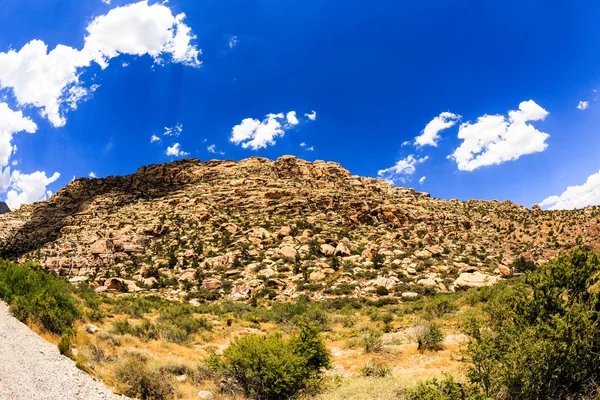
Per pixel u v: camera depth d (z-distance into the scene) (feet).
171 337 76.38
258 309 134.51
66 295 64.90
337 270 191.93
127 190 407.44
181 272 201.87
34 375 32.50
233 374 47.80
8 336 40.50
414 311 114.01
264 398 45.73
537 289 38.75
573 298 37.47
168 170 426.10
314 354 53.67
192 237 254.47
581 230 252.21
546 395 29.19
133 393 40.29
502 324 39.96
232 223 269.64
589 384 29.45
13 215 403.13
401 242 241.14
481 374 30.42
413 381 40.93
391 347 66.03
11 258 280.10
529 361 29.37
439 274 177.99
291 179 370.53
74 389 33.81
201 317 112.27
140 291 175.22
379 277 173.27
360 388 41.27
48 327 50.83
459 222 311.06
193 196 341.62
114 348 56.08
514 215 340.80
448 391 31.53
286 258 207.31
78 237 291.99
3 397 25.93
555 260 39.63
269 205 305.12
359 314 124.57
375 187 385.29
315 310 111.55
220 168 419.54
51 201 404.57
